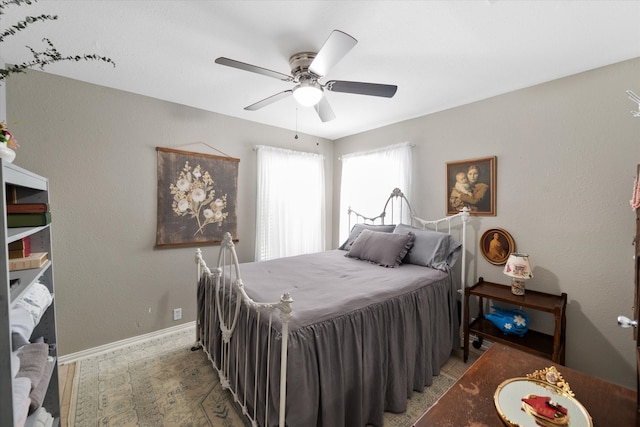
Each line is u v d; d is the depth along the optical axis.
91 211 2.27
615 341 1.87
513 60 1.85
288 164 3.50
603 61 1.85
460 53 1.77
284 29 1.54
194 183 2.79
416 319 1.92
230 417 1.66
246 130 3.17
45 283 1.56
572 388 1.12
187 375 2.04
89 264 2.27
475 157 2.55
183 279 2.76
